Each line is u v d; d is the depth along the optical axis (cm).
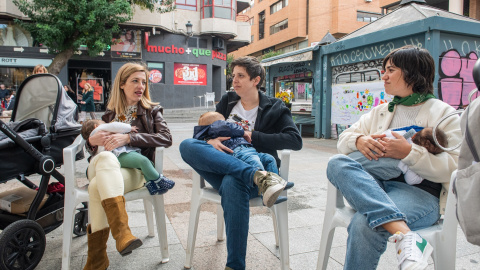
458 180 129
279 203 207
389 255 244
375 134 192
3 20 1563
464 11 1669
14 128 238
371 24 827
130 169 230
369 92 786
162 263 230
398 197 175
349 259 162
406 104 195
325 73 914
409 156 169
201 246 258
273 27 3453
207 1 2014
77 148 224
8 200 230
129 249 186
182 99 2028
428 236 155
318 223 307
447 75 649
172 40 1966
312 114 997
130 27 1809
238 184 192
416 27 647
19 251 205
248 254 245
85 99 1054
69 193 209
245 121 251
